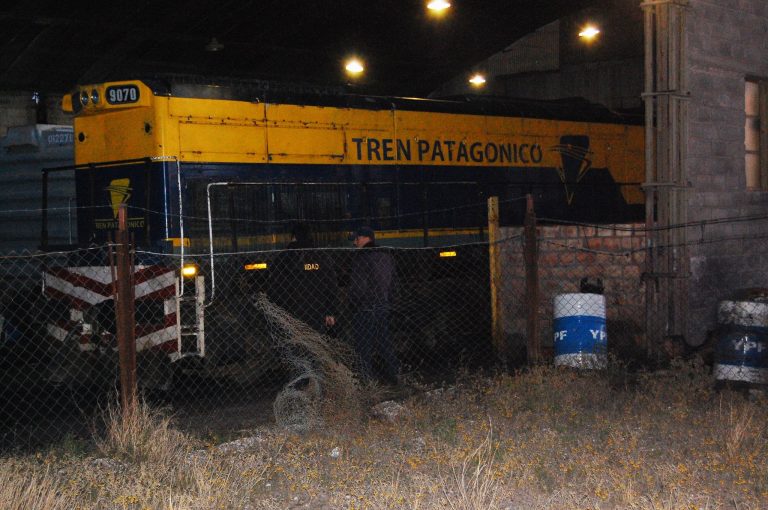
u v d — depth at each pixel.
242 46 21.02
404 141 12.71
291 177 11.25
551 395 8.24
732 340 8.95
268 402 9.27
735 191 11.85
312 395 7.94
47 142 14.72
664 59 10.61
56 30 17.61
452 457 6.27
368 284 9.43
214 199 10.37
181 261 9.52
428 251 12.36
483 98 14.32
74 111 10.59
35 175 14.81
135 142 10.27
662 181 10.67
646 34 10.71
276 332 9.48
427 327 11.95
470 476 6.03
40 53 18.20
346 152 11.94
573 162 15.48
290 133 11.30
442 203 13.04
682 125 10.67
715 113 11.45
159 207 10.00
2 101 19.20
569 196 15.30
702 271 11.19
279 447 6.85
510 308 11.52
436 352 11.99
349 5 20.33
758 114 12.82
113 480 5.94
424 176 12.95
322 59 23.03
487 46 24.67
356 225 11.80
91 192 10.57
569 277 11.25
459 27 22.92
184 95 10.30
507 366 10.62
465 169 13.55
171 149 10.11
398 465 6.38
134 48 19.36
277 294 9.64
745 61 11.95
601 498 5.54
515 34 24.31
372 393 8.42
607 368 9.30
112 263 7.33
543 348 10.55
